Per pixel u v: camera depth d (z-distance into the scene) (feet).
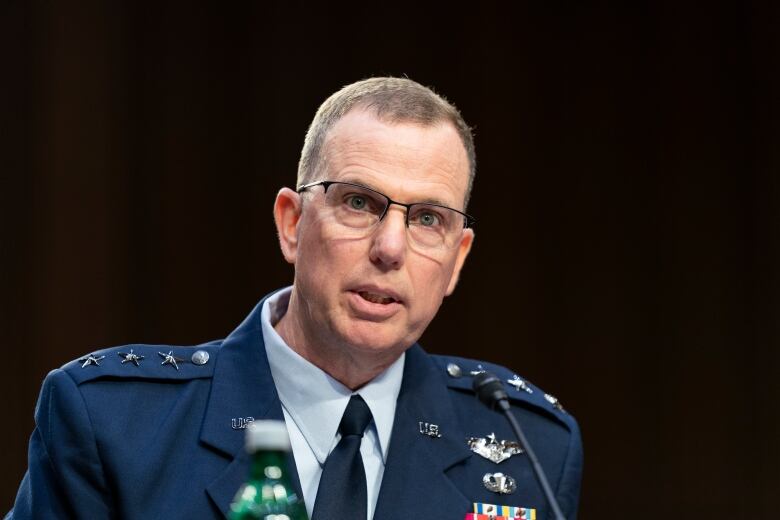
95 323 49.32
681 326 55.42
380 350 17.75
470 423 20.13
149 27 50.80
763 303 55.06
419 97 18.30
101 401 17.92
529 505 19.45
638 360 55.47
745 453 54.80
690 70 55.42
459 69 54.70
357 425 18.43
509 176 55.47
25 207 48.55
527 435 20.39
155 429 17.95
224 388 18.61
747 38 55.11
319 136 18.51
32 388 48.29
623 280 55.47
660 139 55.47
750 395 55.01
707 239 55.31
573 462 20.40
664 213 55.52
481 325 55.52
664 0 55.52
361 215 17.65
